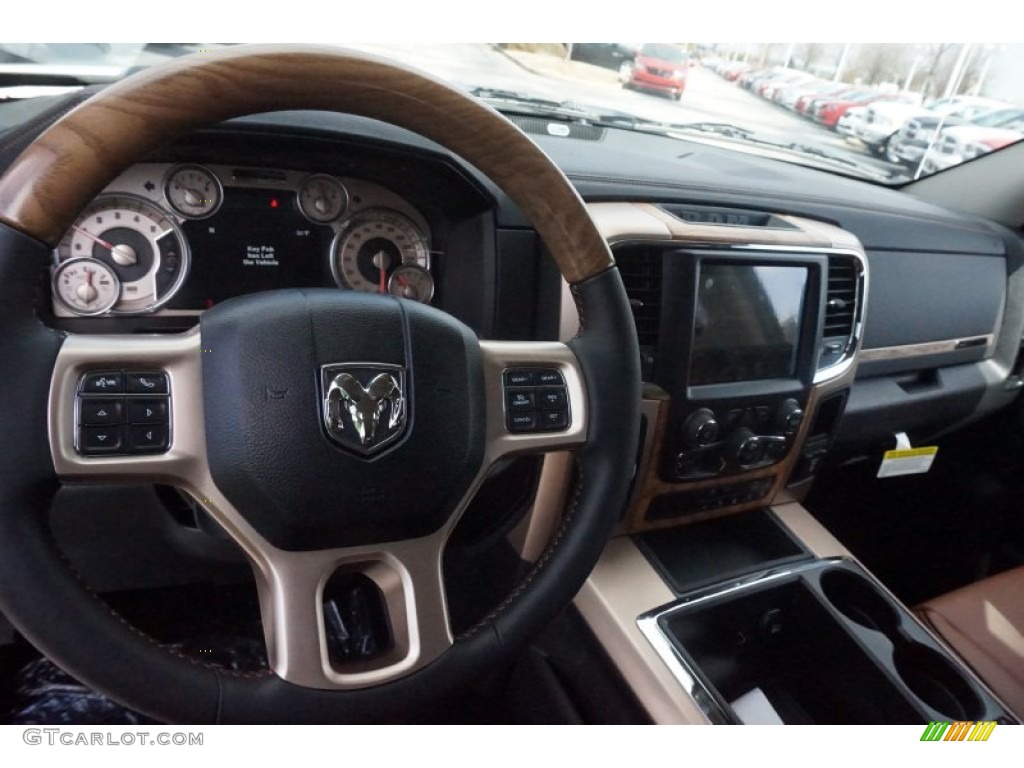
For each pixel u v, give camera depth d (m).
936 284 1.40
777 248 1.02
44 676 0.94
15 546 0.50
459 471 0.63
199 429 0.56
